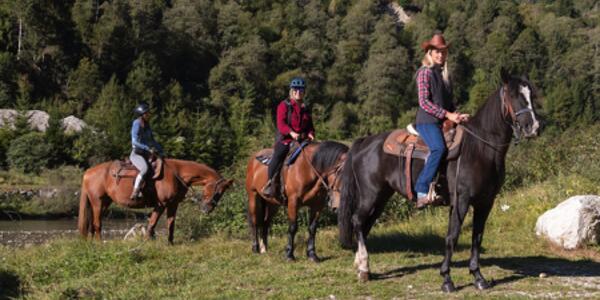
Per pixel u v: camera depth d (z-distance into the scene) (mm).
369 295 6996
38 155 44406
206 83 98500
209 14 111125
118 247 9633
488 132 6883
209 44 105938
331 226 14273
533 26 113562
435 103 7148
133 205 11633
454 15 113438
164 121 61406
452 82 7363
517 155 17984
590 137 17844
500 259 9203
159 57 97438
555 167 16703
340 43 108438
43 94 80188
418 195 7105
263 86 97000
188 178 11453
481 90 80750
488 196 7020
